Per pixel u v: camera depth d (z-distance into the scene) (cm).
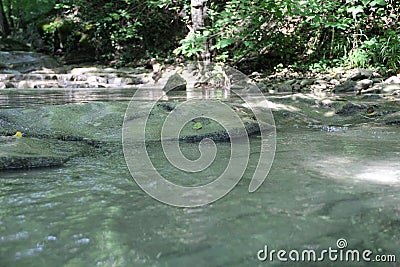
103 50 1303
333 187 130
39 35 1412
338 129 281
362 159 175
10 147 184
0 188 136
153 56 1195
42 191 132
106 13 1231
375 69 761
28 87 828
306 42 966
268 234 92
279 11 827
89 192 129
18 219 104
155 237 90
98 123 263
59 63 1285
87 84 840
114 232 94
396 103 405
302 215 104
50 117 270
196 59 832
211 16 830
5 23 1633
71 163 177
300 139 236
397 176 144
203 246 85
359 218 102
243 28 826
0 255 82
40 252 83
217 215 105
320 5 802
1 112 278
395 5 920
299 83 705
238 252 83
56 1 1493
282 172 152
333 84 683
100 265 77
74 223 100
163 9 1223
